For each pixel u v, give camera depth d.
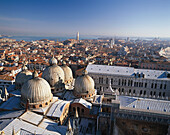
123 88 111.31
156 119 51.47
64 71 101.00
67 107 75.31
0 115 66.44
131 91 110.75
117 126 53.94
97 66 120.75
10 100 76.50
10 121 57.66
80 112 76.69
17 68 166.62
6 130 52.25
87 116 76.06
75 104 76.19
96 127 71.00
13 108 70.00
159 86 106.31
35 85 68.25
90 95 85.00
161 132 52.03
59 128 61.72
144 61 188.25
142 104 61.16
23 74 90.38
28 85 68.44
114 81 111.12
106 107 80.00
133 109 55.16
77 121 60.78
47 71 88.38
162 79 105.00
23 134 53.28
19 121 58.31
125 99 65.00
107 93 96.12
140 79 107.56
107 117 66.50
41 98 68.62
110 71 113.81
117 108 53.56
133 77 107.69
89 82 84.50
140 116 52.28
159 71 113.75
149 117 51.88
